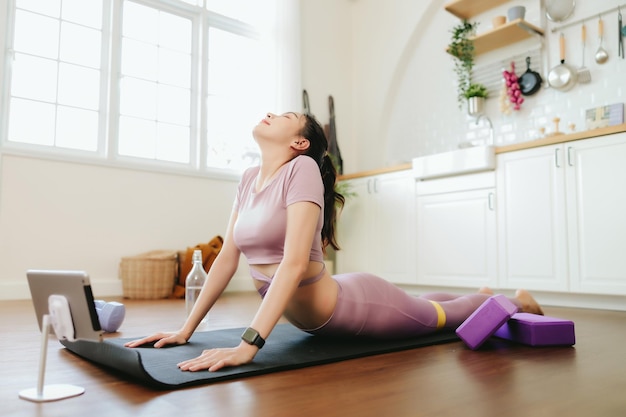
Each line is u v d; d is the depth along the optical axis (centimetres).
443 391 100
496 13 411
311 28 498
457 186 354
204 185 414
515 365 126
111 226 362
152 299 343
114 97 374
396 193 400
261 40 460
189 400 92
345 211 445
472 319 149
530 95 386
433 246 369
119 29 382
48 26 353
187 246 400
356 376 113
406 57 480
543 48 379
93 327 93
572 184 294
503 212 327
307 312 142
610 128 278
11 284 318
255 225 137
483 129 418
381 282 156
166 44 412
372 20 511
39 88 347
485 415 84
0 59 328
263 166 145
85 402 92
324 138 153
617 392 100
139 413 85
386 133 502
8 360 132
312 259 137
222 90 443
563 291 296
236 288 420
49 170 338
